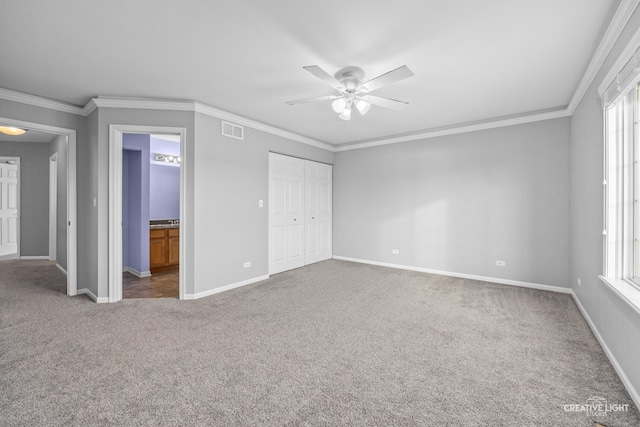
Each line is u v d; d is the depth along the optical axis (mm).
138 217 4758
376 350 2340
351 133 5109
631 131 2182
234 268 4074
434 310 3219
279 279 4527
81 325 2775
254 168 4383
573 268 3594
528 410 1656
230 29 2135
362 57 2525
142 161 4723
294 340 2504
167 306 3320
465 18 2016
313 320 2938
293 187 5211
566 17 1998
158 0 1822
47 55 2479
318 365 2119
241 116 4105
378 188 5535
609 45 2168
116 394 1777
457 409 1667
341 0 1837
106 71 2771
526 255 4109
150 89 3189
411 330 2711
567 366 2105
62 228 4848
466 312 3158
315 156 5656
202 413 1627
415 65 2672
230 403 1712
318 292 3867
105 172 3441
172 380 1925
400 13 1965
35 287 4008
